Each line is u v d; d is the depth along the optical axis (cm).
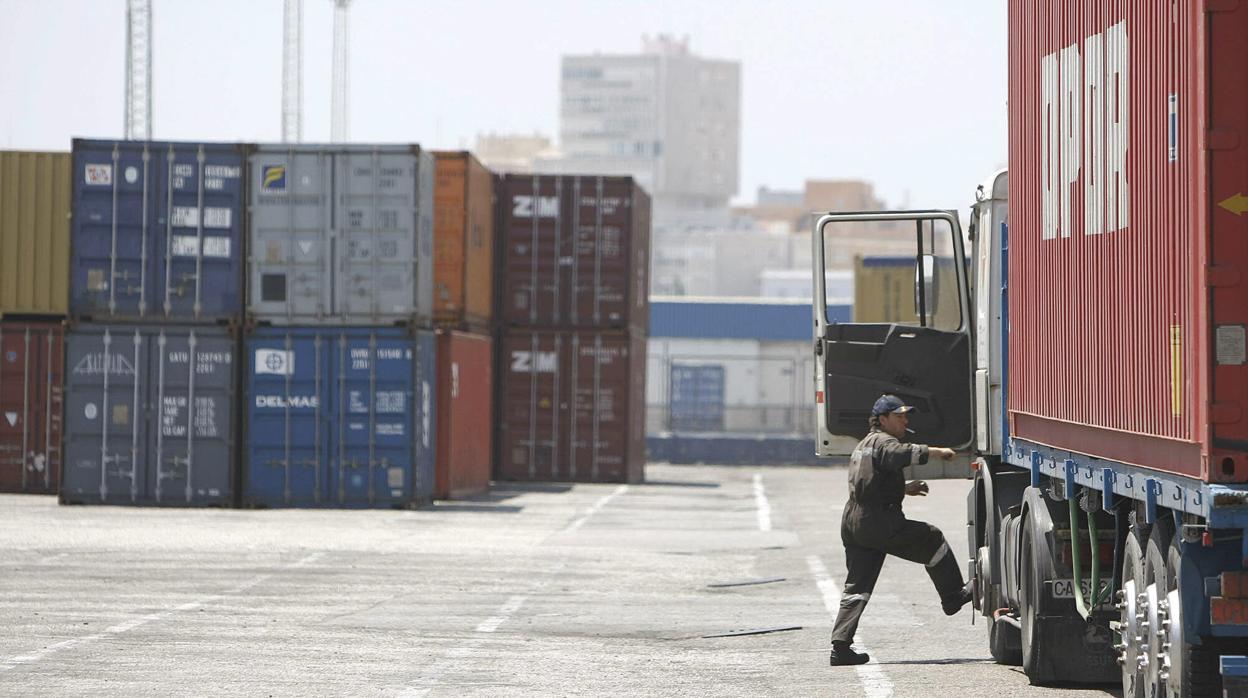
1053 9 3259
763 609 5003
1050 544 3494
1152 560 2770
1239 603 2511
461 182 10438
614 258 11812
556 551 6919
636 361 12306
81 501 8681
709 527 8394
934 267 4409
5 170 9856
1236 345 2339
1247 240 2342
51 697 3212
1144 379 2652
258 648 3975
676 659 3900
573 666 3756
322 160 8650
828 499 10944
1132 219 2716
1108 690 3472
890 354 4428
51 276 9844
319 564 6184
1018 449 3709
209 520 7975
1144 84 2639
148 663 3694
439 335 9444
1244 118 2342
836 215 4456
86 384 8662
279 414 8700
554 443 11862
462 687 3412
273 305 8656
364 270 8656
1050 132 3303
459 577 5841
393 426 8725
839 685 3506
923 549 3875
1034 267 3475
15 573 5709
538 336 11844
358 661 3781
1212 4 2342
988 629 4172
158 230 8625
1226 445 2336
